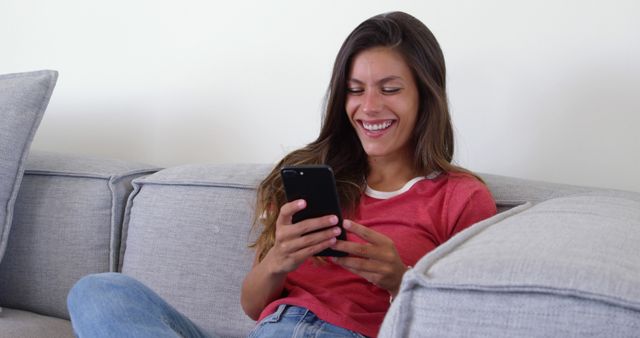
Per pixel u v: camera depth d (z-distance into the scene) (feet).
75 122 7.14
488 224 3.42
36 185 5.57
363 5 5.67
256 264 4.38
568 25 4.96
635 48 4.75
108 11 6.86
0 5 7.48
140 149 6.83
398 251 4.00
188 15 6.47
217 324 4.78
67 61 7.14
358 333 3.65
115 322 3.17
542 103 5.10
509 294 2.49
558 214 3.30
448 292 2.57
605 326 2.33
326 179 3.46
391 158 4.45
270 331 3.67
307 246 3.62
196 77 6.49
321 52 5.88
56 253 5.39
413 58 4.24
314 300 3.81
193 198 5.06
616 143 4.87
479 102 5.32
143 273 5.06
